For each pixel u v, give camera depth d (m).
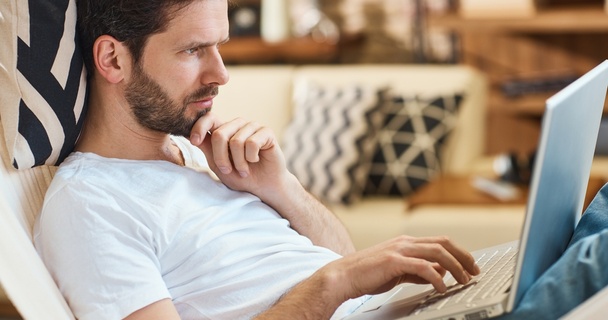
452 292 1.44
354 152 3.86
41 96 1.49
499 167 3.63
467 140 3.99
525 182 3.55
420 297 1.51
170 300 1.44
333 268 1.48
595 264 1.29
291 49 5.11
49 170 1.60
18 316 3.63
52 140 1.51
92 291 1.42
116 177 1.53
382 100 3.96
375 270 1.44
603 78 1.44
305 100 4.02
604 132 4.04
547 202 1.28
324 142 3.88
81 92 1.53
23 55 1.48
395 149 3.95
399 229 3.58
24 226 1.50
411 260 1.43
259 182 1.71
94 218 1.46
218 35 1.54
